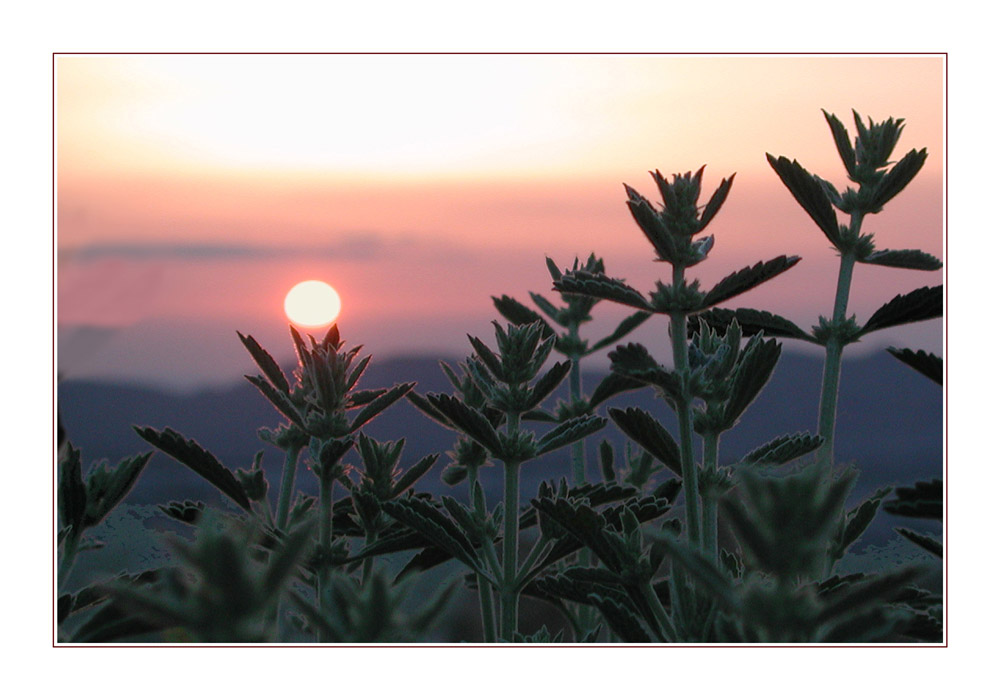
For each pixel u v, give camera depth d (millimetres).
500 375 1384
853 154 1446
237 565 637
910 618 746
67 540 1220
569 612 1639
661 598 1270
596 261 1782
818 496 683
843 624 716
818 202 1401
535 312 1865
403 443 1520
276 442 1525
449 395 1345
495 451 1371
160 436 1298
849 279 1415
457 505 1452
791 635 686
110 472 1257
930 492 1236
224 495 1343
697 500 1124
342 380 1324
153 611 631
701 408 1279
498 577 1373
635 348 1146
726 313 1476
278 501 1497
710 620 1013
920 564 678
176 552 637
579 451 1795
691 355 1268
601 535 1144
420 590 988
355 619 712
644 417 1224
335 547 1305
